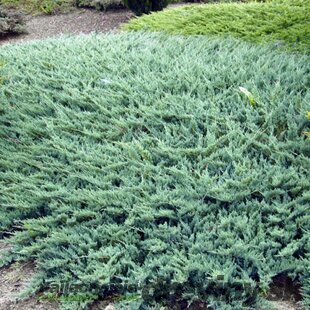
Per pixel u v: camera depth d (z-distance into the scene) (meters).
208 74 4.25
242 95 3.86
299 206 2.86
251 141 3.33
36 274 2.85
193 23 6.23
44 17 9.56
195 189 3.04
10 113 4.14
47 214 3.26
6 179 3.54
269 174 3.06
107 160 3.40
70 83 4.41
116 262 2.77
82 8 9.71
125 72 4.51
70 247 2.91
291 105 3.58
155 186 3.15
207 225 2.84
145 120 3.78
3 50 5.50
